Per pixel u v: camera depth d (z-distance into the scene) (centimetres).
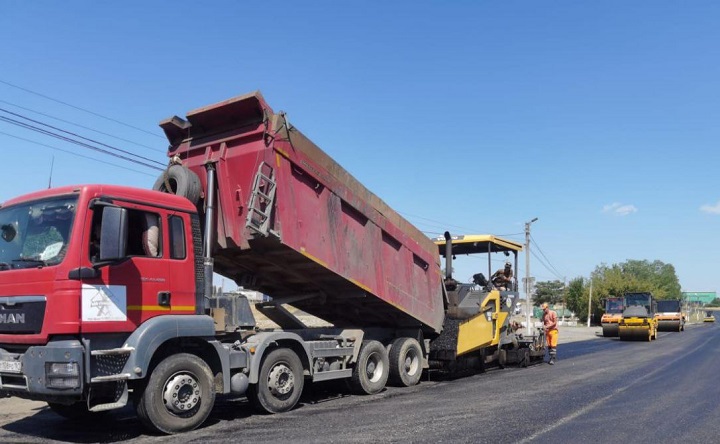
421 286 1208
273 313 1077
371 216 1062
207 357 795
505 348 1543
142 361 688
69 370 639
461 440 685
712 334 3716
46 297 660
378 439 689
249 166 845
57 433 749
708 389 1107
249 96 828
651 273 11738
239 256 929
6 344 707
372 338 1158
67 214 682
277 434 719
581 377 1301
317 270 976
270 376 861
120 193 712
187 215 791
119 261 693
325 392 1086
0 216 745
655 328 3244
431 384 1206
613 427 764
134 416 854
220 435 717
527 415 839
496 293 1420
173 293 750
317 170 941
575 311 8006
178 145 932
